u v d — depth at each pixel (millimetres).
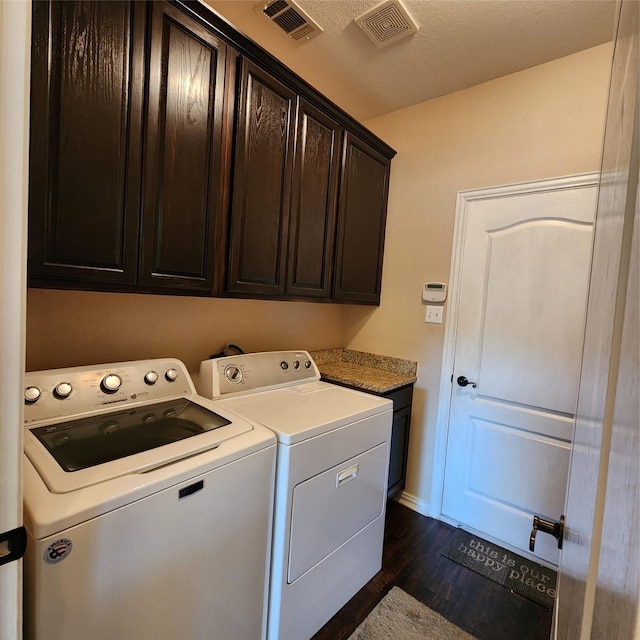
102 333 1521
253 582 1205
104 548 820
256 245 1629
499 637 1488
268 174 1647
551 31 1689
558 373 1893
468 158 2186
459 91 2217
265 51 1525
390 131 2529
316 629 1460
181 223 1339
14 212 459
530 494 1979
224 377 1648
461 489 2223
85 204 1087
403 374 2414
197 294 1428
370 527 1711
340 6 1612
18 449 498
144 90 1190
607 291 468
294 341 2451
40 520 732
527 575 1838
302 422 1382
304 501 1326
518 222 2006
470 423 2188
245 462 1131
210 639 1077
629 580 238
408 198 2443
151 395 1367
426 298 2336
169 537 940
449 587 1742
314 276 1985
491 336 2102
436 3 1562
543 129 1923
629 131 395
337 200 2080
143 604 900
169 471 945
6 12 432
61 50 1005
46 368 1373
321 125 1917
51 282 1049
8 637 510
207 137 1389
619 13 612
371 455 1665
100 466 911
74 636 784
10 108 445
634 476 247
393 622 1536
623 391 305
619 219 416
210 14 1328
